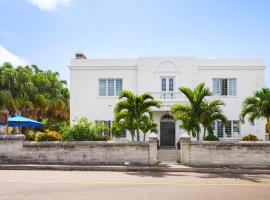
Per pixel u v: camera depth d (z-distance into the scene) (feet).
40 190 33.35
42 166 54.85
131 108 66.23
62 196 30.37
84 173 49.29
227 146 59.31
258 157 58.80
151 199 29.60
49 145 59.82
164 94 88.17
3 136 59.93
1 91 97.30
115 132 69.31
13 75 102.73
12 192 32.09
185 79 90.22
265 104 60.29
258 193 33.47
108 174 48.29
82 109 91.45
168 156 72.33
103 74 92.07
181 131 89.15
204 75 90.48
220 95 89.97
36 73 125.70
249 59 90.38
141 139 87.86
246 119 88.48
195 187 36.70
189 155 59.62
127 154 59.77
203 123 65.26
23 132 104.53
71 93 91.81
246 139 68.33
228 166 58.80
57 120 130.00
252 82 89.86
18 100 101.09
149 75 90.58
